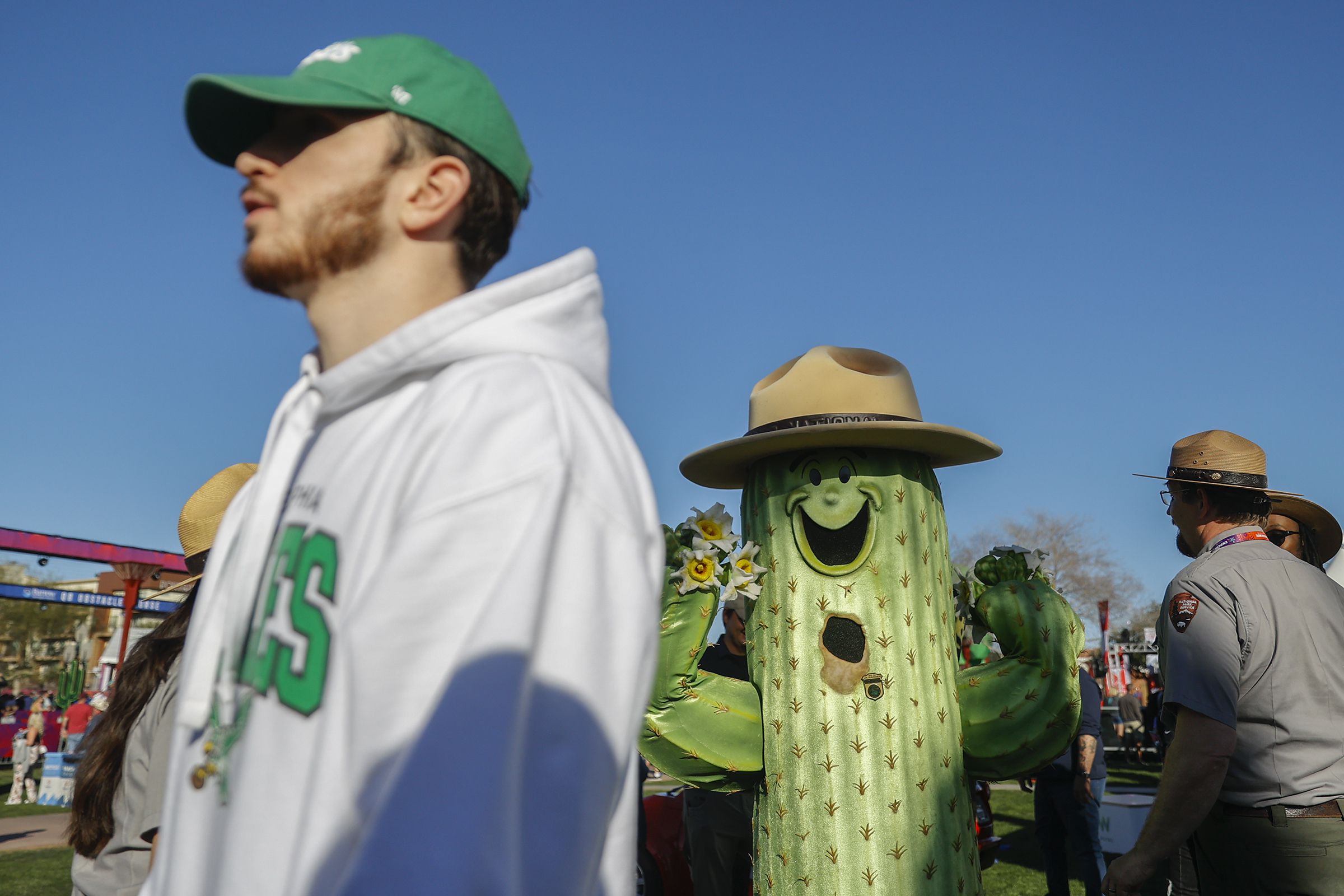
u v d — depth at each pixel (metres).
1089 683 5.84
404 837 0.66
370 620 0.74
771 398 3.35
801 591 3.20
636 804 0.96
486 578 0.74
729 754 3.20
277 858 0.79
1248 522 3.11
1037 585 3.29
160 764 2.29
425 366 0.93
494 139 1.11
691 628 3.24
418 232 1.06
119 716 2.37
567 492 0.79
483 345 0.93
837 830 2.99
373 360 0.95
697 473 3.66
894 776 3.01
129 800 2.30
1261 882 2.70
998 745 3.13
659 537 0.96
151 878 0.98
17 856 8.80
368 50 1.07
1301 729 2.66
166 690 2.36
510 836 0.68
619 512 0.84
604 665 0.78
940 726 3.08
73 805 2.38
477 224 1.11
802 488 3.24
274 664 0.86
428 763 0.68
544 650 0.75
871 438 3.18
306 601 0.86
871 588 3.15
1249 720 2.72
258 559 0.97
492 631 0.71
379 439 0.91
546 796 0.72
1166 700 2.87
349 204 1.04
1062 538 43.81
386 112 1.06
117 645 20.69
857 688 3.08
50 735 18.91
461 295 1.11
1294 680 2.68
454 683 0.70
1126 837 7.21
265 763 0.83
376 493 0.84
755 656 3.28
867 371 3.45
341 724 0.76
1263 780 2.69
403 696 0.72
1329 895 2.58
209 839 0.88
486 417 0.81
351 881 0.66
